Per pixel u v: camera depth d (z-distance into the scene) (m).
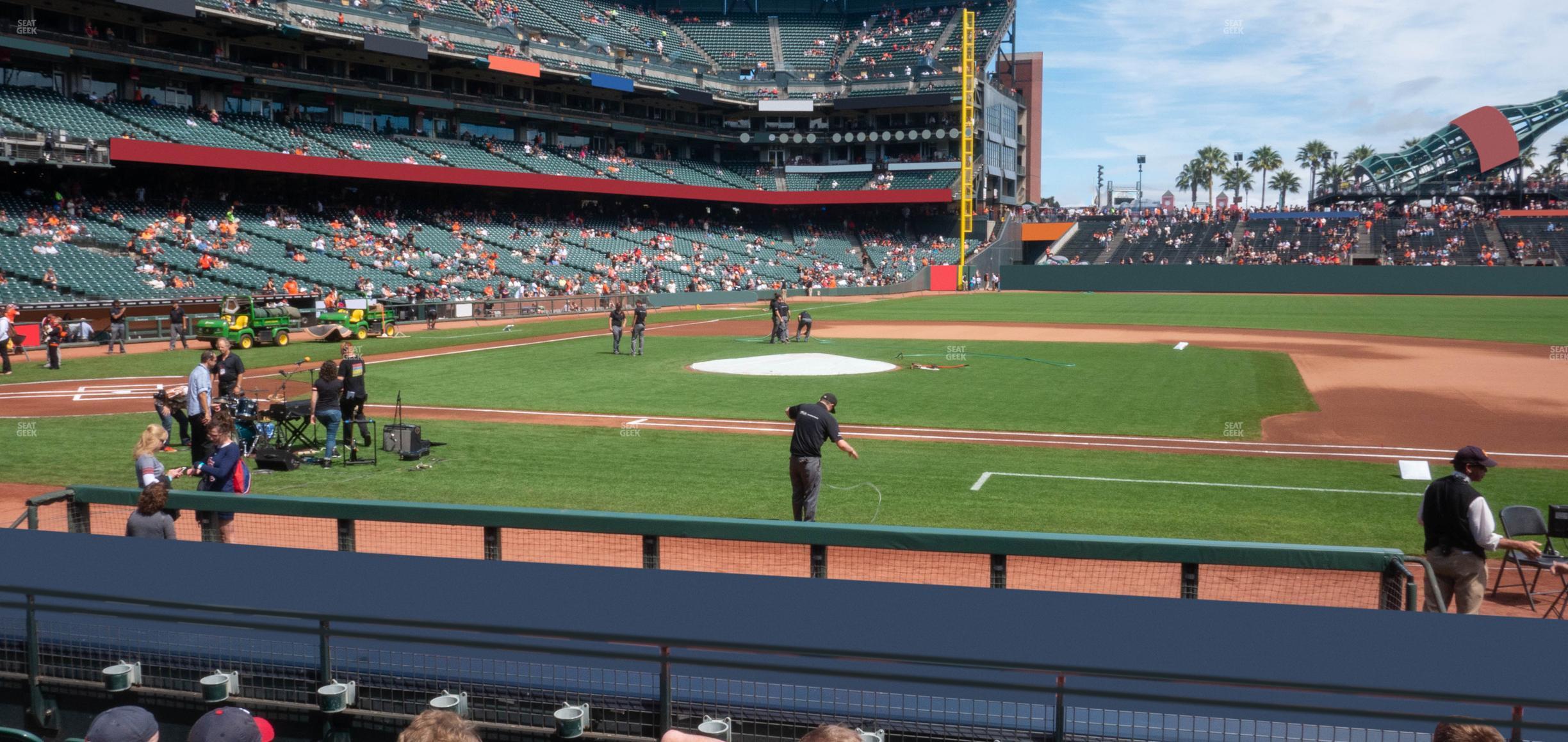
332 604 6.89
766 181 93.44
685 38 99.44
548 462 17.62
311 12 60.50
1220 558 7.96
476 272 62.06
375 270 56.78
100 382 28.72
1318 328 49.00
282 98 63.72
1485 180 108.69
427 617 6.60
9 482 15.93
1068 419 22.50
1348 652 5.99
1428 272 79.50
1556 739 5.31
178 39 58.72
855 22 102.88
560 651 5.77
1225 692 5.64
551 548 12.14
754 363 33.53
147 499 9.20
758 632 6.28
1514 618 6.31
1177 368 32.34
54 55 49.00
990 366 32.94
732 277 80.06
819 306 70.38
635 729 6.28
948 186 91.38
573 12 87.94
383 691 6.61
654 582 7.03
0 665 7.26
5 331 29.91
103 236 47.91
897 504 14.55
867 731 5.98
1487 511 8.63
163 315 43.16
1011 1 99.31
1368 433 20.86
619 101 86.19
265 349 39.03
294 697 6.72
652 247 79.75
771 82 91.88
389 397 25.84
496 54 72.06
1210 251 95.06
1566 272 75.31
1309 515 13.89
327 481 16.02
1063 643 6.11
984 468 17.28
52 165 47.97
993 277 92.75
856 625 6.41
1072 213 109.12
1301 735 5.58
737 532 8.59
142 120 52.84
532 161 75.31
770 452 18.56
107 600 6.45
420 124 71.38
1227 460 18.00
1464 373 31.12
